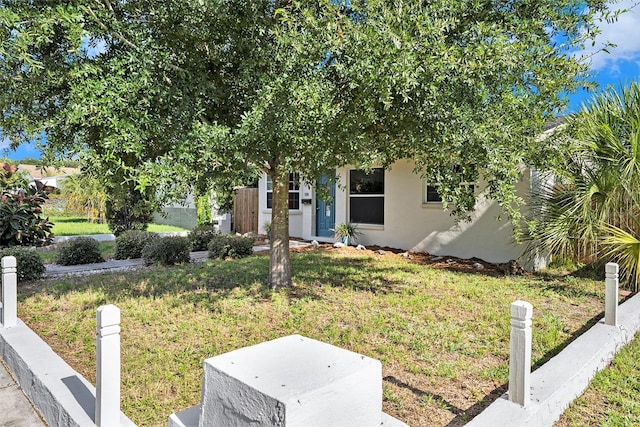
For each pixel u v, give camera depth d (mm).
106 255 11078
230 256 10344
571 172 6648
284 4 4812
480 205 9664
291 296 6195
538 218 7559
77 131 4172
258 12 4527
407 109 4500
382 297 6191
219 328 4859
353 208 12719
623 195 6613
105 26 3924
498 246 9367
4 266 4523
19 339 4172
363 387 1650
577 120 5902
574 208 6789
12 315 4551
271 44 4578
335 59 4270
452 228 10250
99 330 2590
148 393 3406
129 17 4391
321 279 7426
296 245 12523
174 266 9211
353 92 4457
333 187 13273
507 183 4543
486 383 3572
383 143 5504
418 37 3867
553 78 4258
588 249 7926
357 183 12578
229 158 4402
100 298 6211
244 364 1712
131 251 10602
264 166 6605
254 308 5605
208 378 1742
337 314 5340
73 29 3504
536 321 5203
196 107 4496
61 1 3779
